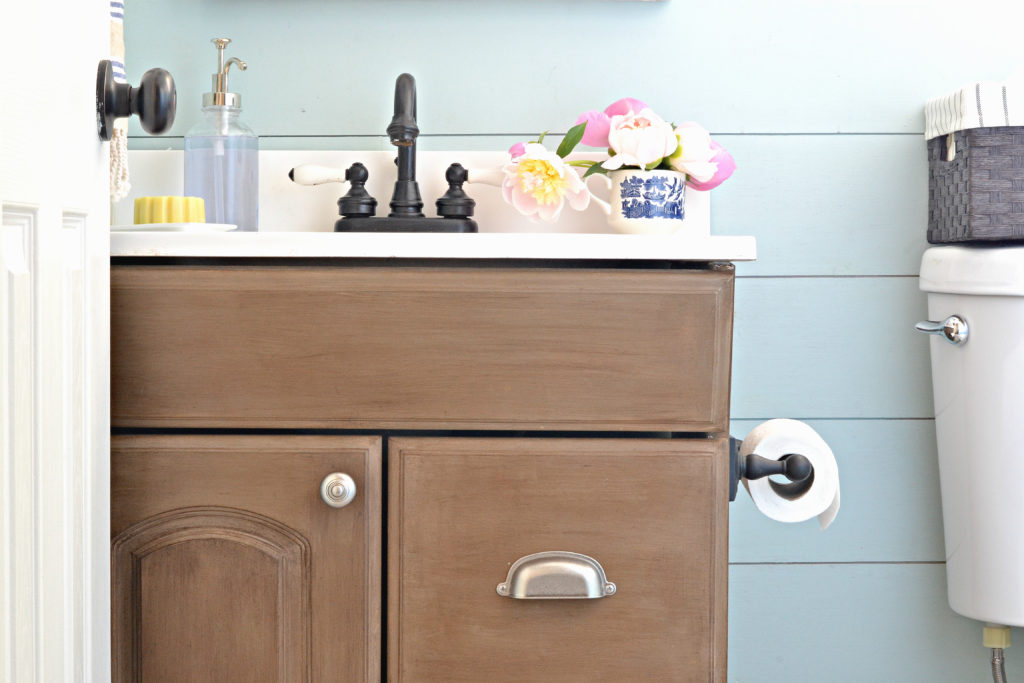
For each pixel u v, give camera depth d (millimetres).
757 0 1143
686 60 1146
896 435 1160
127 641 719
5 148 509
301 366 715
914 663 1160
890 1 1146
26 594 555
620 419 717
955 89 1144
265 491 715
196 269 713
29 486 560
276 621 718
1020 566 1013
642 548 717
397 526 717
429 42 1139
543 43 1142
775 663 1162
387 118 1144
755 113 1148
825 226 1155
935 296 1091
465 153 1092
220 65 1027
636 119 923
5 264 522
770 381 1163
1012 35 1147
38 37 559
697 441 719
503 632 718
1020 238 1004
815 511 774
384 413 717
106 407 694
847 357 1160
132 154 1085
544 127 1145
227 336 715
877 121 1150
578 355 715
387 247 706
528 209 898
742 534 1158
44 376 578
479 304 711
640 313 714
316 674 720
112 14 946
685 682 719
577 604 719
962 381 1041
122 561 718
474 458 714
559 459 714
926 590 1160
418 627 717
